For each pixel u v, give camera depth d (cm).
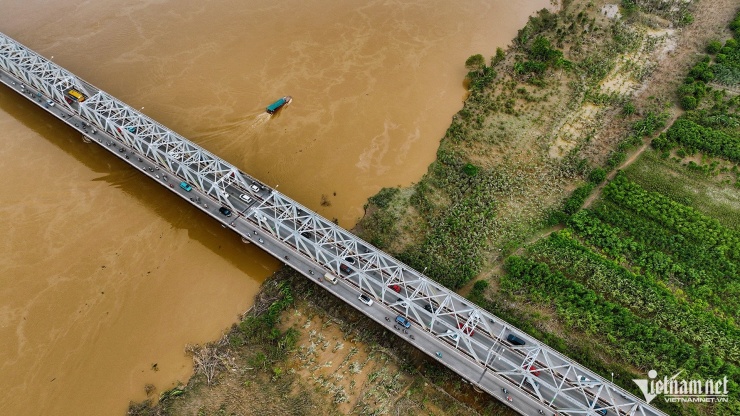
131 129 8944
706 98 10538
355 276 7388
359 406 6494
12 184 9069
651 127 9850
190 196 8306
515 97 10731
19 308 7475
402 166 9531
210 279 7938
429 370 6769
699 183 9056
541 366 6512
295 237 7388
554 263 7862
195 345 7138
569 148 9719
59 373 6850
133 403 6581
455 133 9969
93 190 9038
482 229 8344
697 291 7500
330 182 9244
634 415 5903
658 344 6881
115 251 8212
